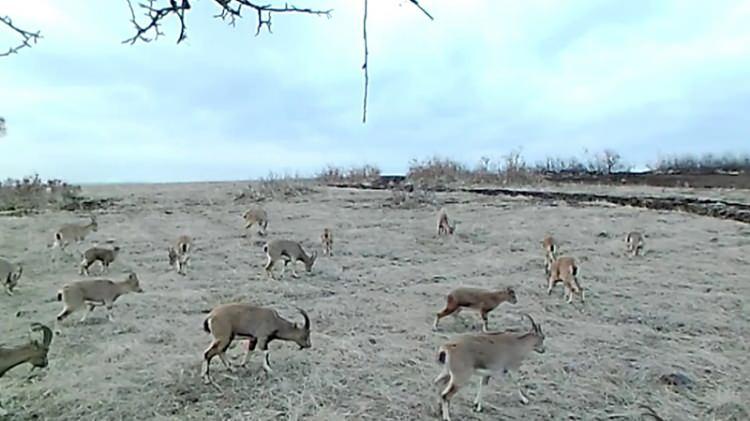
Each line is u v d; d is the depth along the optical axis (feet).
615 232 78.02
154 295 45.83
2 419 24.04
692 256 62.85
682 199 103.65
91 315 39.99
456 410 25.44
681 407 25.94
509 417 24.97
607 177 164.86
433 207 104.47
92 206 109.81
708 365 31.19
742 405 26.05
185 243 59.67
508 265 59.57
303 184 145.18
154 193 136.46
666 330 38.09
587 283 51.37
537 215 93.76
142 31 7.57
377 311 42.19
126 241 72.84
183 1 7.50
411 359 31.53
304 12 7.55
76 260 61.05
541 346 26.58
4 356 25.57
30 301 43.88
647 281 51.90
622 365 30.94
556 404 26.27
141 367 30.07
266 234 78.89
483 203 108.58
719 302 44.62
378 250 67.97
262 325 29.71
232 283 50.98
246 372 29.45
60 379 28.32
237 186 158.20
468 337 25.36
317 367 30.22
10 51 8.38
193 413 24.93
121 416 24.62
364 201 114.62
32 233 77.92
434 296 46.88
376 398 26.50
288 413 24.85
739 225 81.82
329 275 54.75
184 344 34.04
